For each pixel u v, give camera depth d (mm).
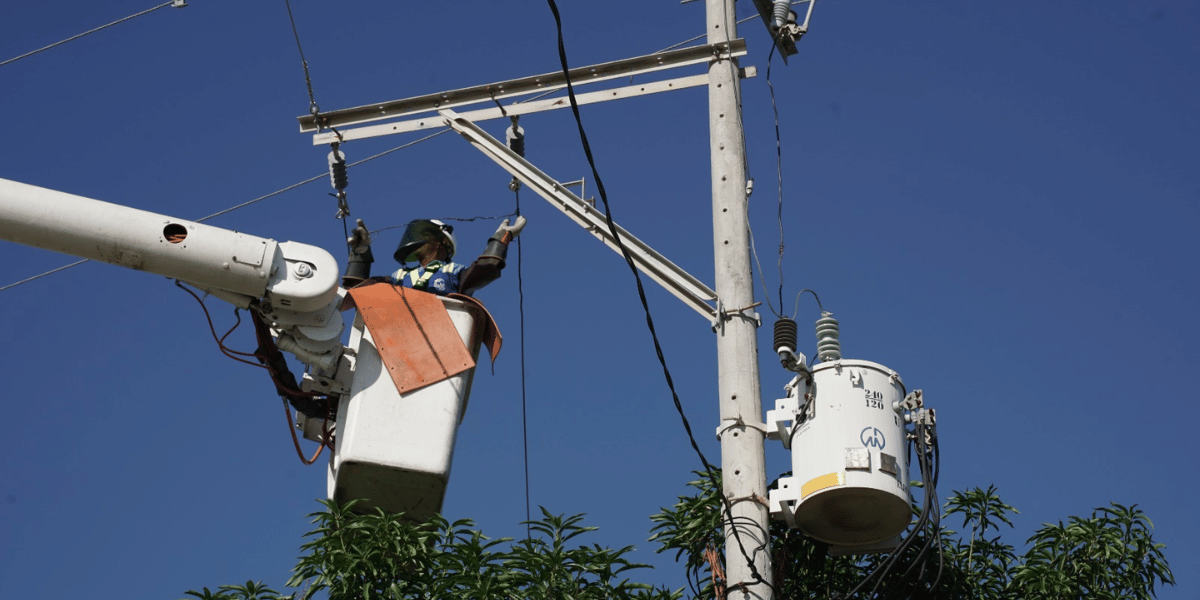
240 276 8773
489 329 9430
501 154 9750
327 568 8430
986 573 9445
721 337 8625
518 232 9727
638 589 8625
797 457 8312
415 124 10031
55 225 8492
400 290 9367
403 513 8766
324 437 9406
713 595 8859
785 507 8250
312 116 10203
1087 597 9203
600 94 9734
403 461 8742
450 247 9891
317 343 9094
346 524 8727
